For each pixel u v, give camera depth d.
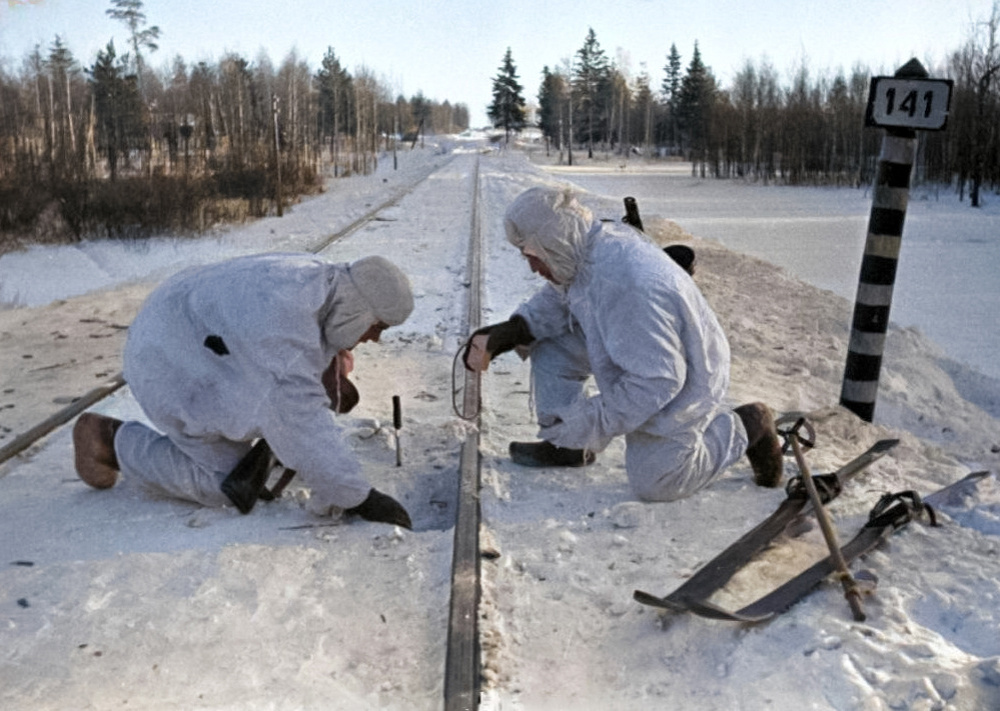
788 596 3.54
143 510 4.66
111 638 3.44
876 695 2.96
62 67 34.97
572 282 4.75
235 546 4.13
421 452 5.64
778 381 8.01
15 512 4.66
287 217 24.34
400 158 86.06
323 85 92.31
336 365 5.08
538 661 3.34
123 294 11.66
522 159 81.94
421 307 10.56
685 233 19.75
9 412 6.58
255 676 3.20
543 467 5.29
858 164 52.25
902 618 3.44
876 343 6.69
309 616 3.58
